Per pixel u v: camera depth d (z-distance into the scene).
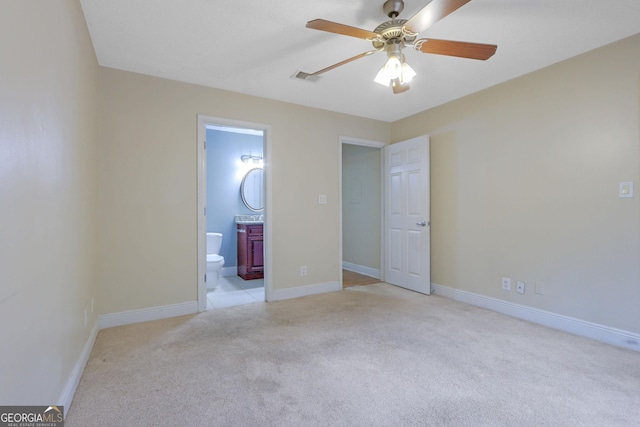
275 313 3.04
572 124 2.54
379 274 4.56
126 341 2.37
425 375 1.89
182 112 2.99
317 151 3.78
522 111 2.88
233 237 4.96
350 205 5.18
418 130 3.95
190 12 1.96
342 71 2.79
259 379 1.84
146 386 1.76
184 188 2.99
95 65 2.46
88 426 1.43
